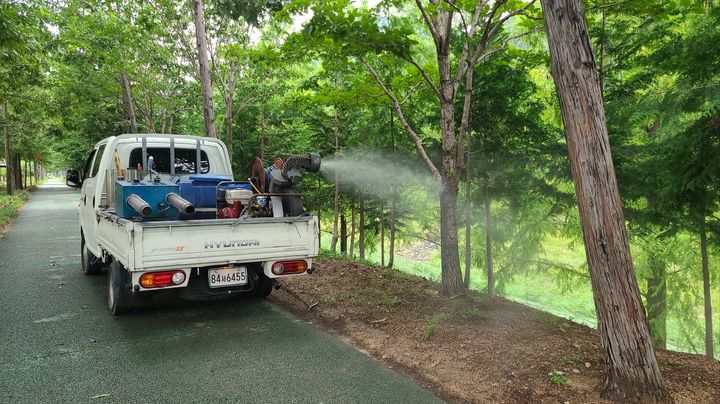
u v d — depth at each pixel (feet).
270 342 14.15
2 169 165.78
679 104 20.25
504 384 11.21
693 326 29.27
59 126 75.97
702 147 18.29
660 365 12.36
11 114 81.56
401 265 66.28
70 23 41.09
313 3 16.33
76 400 10.24
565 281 30.78
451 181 17.61
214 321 16.17
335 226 39.91
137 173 16.14
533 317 16.07
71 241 35.29
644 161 22.35
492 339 13.88
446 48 17.12
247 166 51.75
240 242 14.90
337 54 19.44
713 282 27.84
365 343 14.15
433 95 24.56
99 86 51.03
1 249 31.48
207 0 36.70
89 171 23.75
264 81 46.42
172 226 13.64
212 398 10.43
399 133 32.65
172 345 13.75
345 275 22.74
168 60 41.34
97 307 17.63
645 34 22.00
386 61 22.49
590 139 9.98
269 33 40.93
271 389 10.94
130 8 40.93
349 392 10.87
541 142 24.75
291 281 21.39
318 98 22.02
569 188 27.30
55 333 14.65
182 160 20.52
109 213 16.71
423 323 15.37
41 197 90.17
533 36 23.71
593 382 11.24
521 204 27.40
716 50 18.08
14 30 27.30
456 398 10.68
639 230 25.11
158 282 13.62
